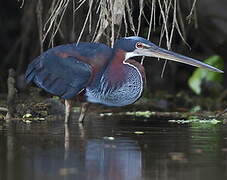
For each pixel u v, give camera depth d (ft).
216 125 43.11
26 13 61.77
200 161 31.22
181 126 42.50
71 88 42.63
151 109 53.52
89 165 30.35
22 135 38.17
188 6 59.36
